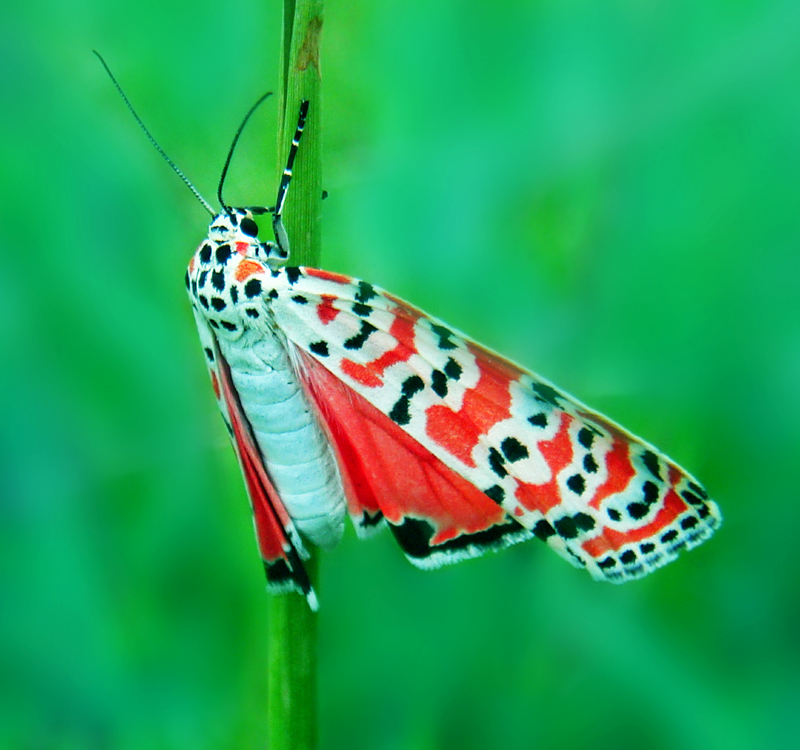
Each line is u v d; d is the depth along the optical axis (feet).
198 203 0.61
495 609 0.60
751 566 0.60
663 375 0.61
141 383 0.61
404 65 0.61
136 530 0.61
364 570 0.61
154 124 0.61
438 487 0.58
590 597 0.60
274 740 0.58
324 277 0.58
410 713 0.60
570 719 0.59
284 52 0.58
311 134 0.58
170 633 0.60
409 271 0.61
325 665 0.60
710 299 0.61
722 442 0.60
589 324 0.61
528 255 0.61
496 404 0.57
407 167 0.61
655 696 0.59
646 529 0.56
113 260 0.62
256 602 0.60
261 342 0.58
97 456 0.61
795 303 0.61
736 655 0.60
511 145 0.62
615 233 0.61
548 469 0.57
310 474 0.58
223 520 0.61
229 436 0.59
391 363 0.57
